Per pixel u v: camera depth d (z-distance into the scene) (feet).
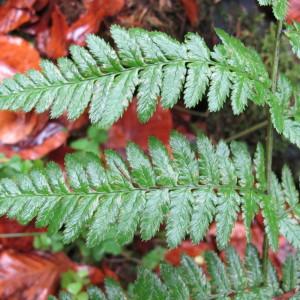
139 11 1.64
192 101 0.97
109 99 0.96
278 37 1.06
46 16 1.65
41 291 1.54
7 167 1.55
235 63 1.00
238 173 1.05
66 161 1.01
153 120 1.63
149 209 1.00
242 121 1.65
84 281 1.55
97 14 1.60
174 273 1.07
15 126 1.61
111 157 1.01
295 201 1.13
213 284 1.09
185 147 1.03
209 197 1.02
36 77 0.97
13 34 1.67
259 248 1.56
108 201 1.00
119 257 1.60
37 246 1.56
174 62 0.98
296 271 1.13
